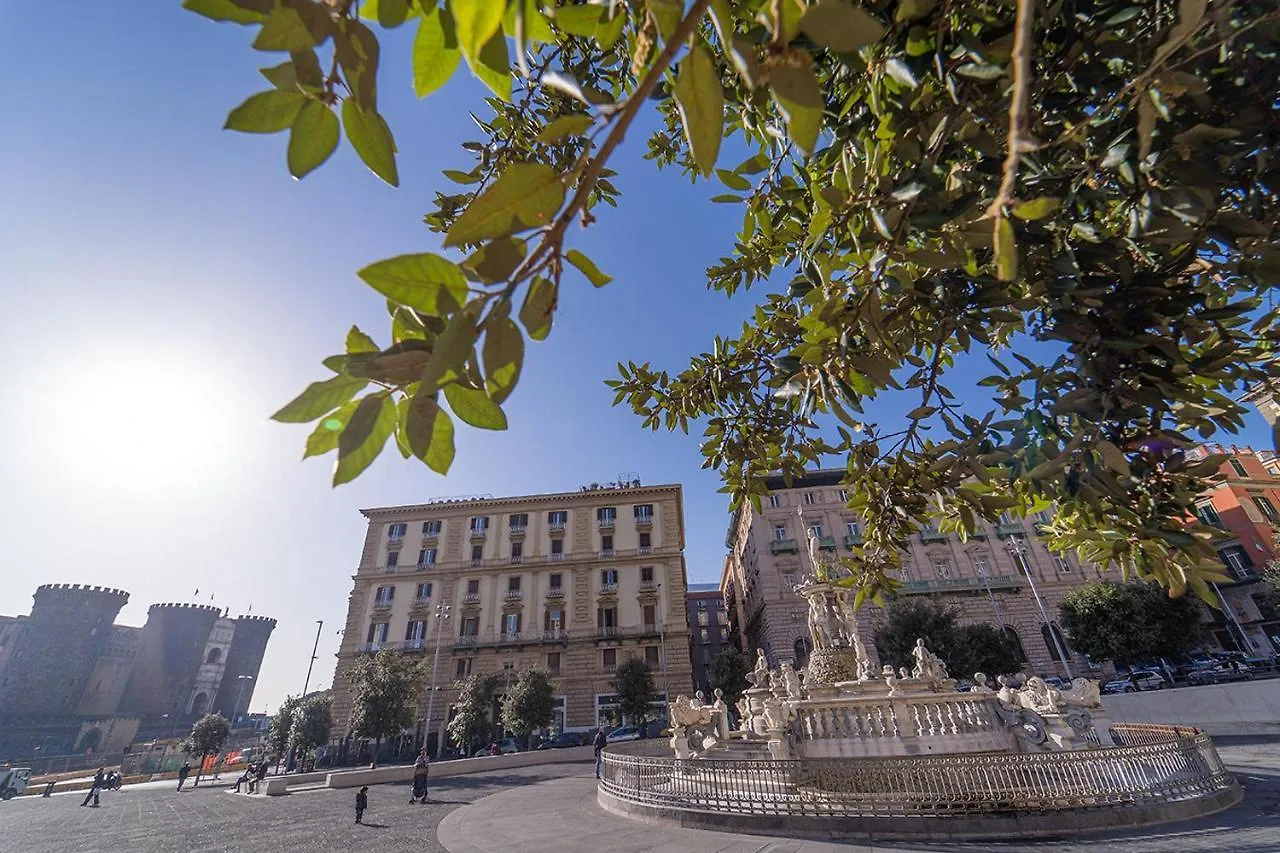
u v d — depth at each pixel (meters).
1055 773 8.15
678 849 8.12
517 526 46.44
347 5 0.81
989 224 1.66
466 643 40.91
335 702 40.06
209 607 77.19
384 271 0.74
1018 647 40.03
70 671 64.19
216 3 0.81
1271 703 16.53
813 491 46.19
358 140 0.88
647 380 3.95
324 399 0.87
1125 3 1.53
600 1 0.94
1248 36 1.47
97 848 13.09
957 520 3.08
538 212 0.75
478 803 15.88
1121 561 2.53
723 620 78.25
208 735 39.44
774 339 3.55
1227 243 1.66
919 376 2.51
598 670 39.47
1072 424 2.07
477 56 0.73
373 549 46.28
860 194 1.65
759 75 0.64
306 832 13.37
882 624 38.66
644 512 46.12
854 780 8.59
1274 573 32.88
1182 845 6.62
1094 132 1.71
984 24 1.51
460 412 0.95
